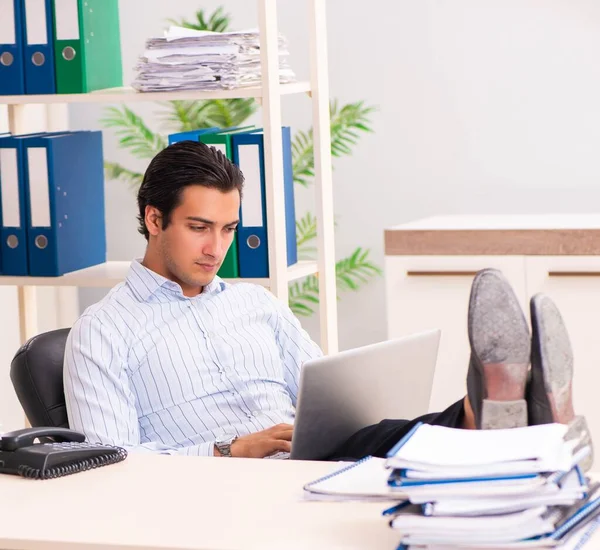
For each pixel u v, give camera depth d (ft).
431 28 14.15
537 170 14.01
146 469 5.73
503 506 4.31
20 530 4.82
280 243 9.96
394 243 11.93
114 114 15.14
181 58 9.89
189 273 7.97
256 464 5.76
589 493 4.68
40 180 10.62
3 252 10.84
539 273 11.53
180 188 7.84
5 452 5.77
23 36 10.46
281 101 14.67
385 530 4.65
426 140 14.34
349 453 6.93
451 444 4.75
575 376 11.55
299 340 8.71
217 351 8.08
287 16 14.58
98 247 11.39
